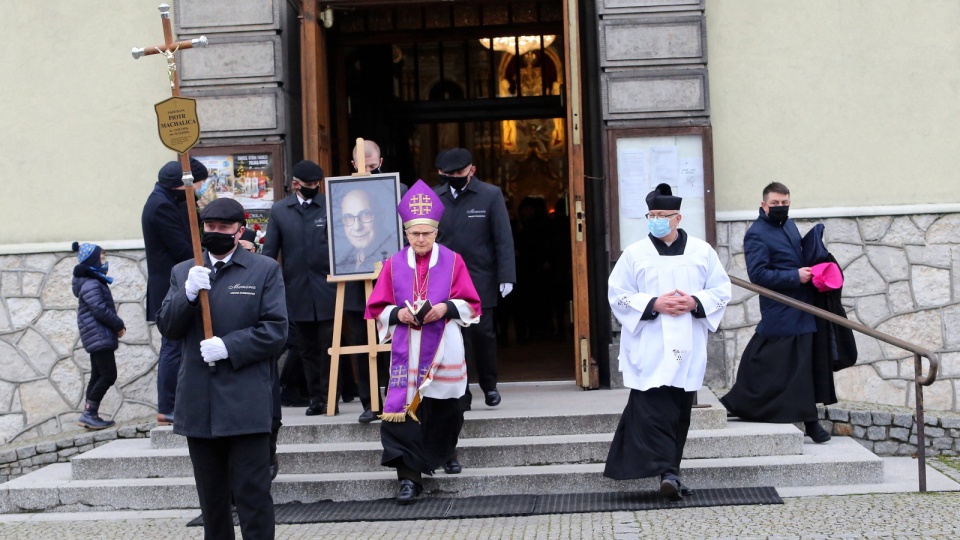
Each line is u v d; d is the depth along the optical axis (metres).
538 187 11.88
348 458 6.81
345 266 7.19
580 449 6.73
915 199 8.23
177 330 5.00
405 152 11.23
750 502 6.08
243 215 5.14
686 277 6.12
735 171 8.32
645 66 8.19
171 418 7.41
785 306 7.02
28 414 8.57
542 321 11.88
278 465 6.79
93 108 8.62
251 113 8.33
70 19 8.65
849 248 8.25
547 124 11.81
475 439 6.94
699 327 6.14
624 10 8.19
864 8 8.27
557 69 10.63
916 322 8.20
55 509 6.79
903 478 6.68
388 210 7.20
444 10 9.70
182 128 4.94
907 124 8.25
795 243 7.11
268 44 8.34
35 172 8.65
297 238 7.47
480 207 7.32
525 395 8.06
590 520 5.88
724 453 6.74
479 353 7.39
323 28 8.64
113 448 7.27
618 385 8.23
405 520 6.07
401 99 10.76
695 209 8.13
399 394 6.21
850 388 8.27
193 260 5.18
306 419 7.28
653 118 8.17
